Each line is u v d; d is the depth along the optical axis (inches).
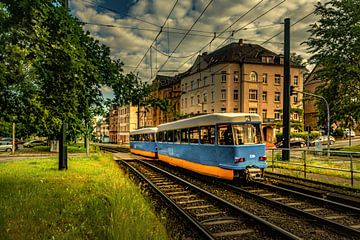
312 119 2432.3
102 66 495.8
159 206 370.9
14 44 302.5
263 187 489.4
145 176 635.5
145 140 1192.2
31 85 351.6
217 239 252.4
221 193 451.2
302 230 273.4
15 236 221.1
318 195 418.6
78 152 1411.2
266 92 2038.6
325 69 1185.4
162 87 2755.9
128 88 538.0
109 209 289.3
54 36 323.9
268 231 267.6
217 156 534.0
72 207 308.7
